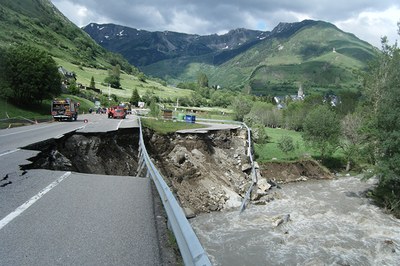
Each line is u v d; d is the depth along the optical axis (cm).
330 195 3850
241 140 5284
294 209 3131
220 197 3309
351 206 3338
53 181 1057
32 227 642
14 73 5556
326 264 1911
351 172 5416
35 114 5634
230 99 16350
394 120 3422
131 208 812
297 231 2480
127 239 604
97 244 574
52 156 1817
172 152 3981
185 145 4262
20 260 499
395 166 3369
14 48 5859
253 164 4788
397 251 2150
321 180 4938
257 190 3838
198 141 4425
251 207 3192
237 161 4744
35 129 2769
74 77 15188
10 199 826
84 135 2477
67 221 687
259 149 5947
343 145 5925
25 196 862
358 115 5794
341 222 2753
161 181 757
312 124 5769
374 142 3825
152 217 746
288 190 4138
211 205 3103
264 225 2594
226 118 9388
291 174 5003
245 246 2152
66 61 19688
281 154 5791
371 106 4894
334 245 2208
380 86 4516
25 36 19112
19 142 1817
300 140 7119
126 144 3069
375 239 2364
